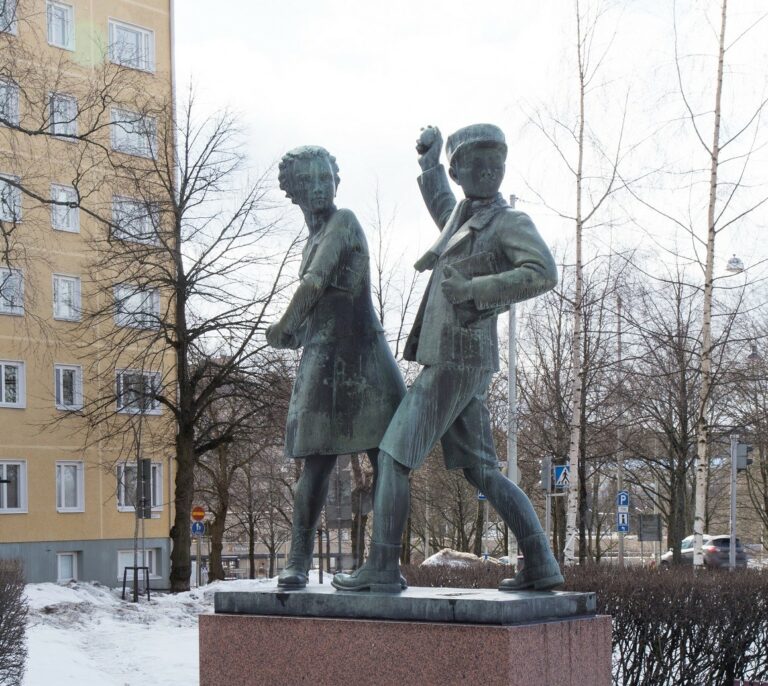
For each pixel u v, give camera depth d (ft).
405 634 18.10
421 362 19.70
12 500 120.98
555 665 18.25
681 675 33.60
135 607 76.02
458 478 143.43
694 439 94.79
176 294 98.43
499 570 45.68
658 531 107.34
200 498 150.82
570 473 74.43
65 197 119.03
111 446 120.78
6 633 35.17
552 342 96.78
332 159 21.02
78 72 122.62
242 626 19.54
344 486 75.72
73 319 123.85
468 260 19.48
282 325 20.42
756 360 91.45
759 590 35.06
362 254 20.57
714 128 61.41
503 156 20.21
